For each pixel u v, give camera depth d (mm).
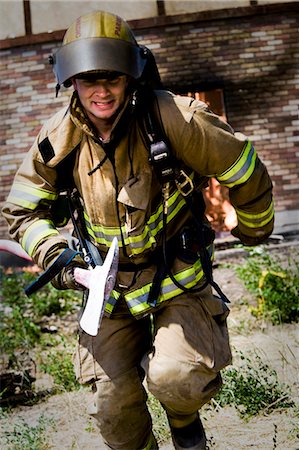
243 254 11695
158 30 13656
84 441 4703
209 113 3178
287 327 7512
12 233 3404
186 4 13578
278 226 13648
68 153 3223
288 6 13664
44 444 4668
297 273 9289
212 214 13438
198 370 3199
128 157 3145
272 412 4781
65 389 5938
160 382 3172
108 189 3172
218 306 3439
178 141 3148
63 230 12492
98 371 3414
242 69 13758
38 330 8164
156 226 3285
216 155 3193
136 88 3105
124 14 13562
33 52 13586
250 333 7402
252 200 3387
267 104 13797
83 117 3115
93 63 2990
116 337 3441
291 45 13766
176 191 3301
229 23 13711
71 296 9617
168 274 3303
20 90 13617
